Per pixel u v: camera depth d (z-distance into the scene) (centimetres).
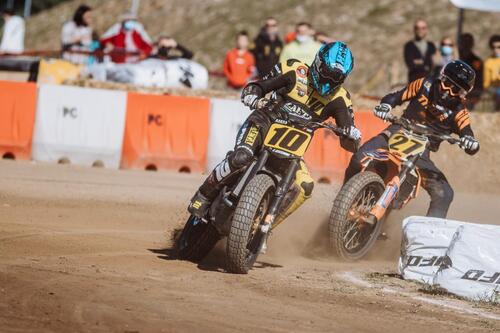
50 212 2406
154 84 4444
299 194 1809
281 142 1769
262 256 1992
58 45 11019
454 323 1445
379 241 2227
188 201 2856
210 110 3850
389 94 2158
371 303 1552
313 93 1838
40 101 3762
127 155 3781
